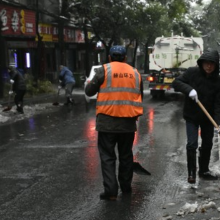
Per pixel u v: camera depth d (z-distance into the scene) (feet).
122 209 15.57
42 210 15.74
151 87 62.54
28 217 15.05
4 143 29.43
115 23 94.99
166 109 48.60
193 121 18.19
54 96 69.46
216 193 17.02
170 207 15.64
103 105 16.53
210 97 17.92
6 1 67.41
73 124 37.96
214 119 18.08
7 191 18.21
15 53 85.05
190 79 18.10
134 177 19.94
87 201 16.62
